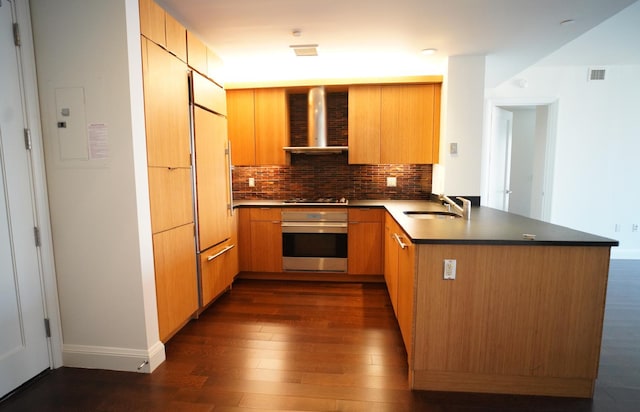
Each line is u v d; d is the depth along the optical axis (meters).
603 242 1.63
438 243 1.71
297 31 2.68
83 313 2.01
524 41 2.87
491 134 4.53
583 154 4.45
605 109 4.38
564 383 1.79
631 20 2.90
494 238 1.72
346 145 4.09
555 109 4.41
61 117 1.88
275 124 3.82
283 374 1.97
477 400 1.75
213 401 1.73
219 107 2.98
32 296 1.89
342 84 3.62
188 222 2.47
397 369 2.02
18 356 1.81
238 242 3.68
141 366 1.98
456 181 3.37
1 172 1.72
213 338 2.41
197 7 2.28
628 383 1.88
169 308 2.23
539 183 4.65
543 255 1.71
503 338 1.77
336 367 2.04
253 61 3.44
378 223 3.53
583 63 4.22
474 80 3.27
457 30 2.65
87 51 1.83
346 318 2.74
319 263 3.65
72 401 1.73
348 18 2.45
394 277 2.62
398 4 2.24
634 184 4.46
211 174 2.83
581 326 1.73
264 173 4.23
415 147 3.67
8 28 1.74
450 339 1.79
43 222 1.92
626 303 3.01
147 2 1.96
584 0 2.16
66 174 1.92
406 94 3.63
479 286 1.75
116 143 1.86
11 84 1.76
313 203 3.69
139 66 1.90
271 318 2.75
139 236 1.91
